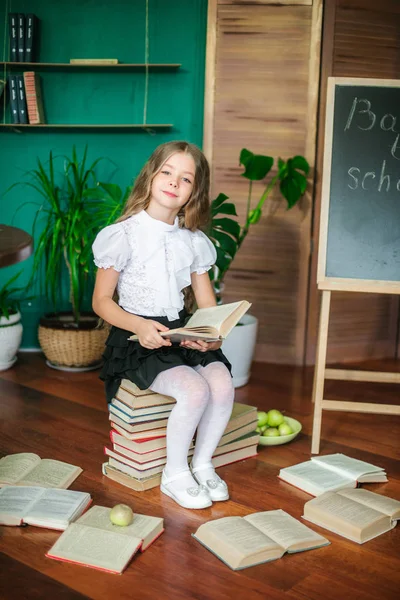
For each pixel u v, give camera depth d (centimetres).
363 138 222
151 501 183
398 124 222
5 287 302
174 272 195
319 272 220
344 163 221
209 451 189
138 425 184
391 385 299
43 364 313
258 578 148
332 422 251
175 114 315
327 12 301
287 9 301
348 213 221
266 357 330
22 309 332
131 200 198
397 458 219
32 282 316
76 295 298
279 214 318
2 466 196
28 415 246
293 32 302
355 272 220
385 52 314
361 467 201
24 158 318
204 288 211
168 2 305
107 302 188
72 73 312
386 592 145
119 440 193
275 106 309
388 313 339
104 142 318
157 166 191
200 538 163
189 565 153
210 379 187
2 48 308
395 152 222
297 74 305
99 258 190
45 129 316
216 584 145
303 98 307
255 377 305
